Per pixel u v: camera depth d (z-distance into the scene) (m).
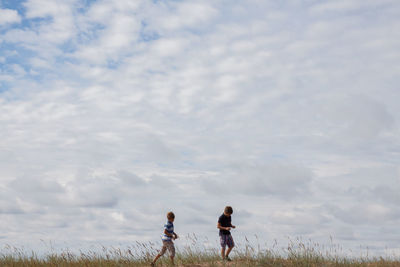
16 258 13.71
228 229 12.41
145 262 12.66
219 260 12.54
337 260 12.32
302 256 12.58
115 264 12.71
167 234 12.20
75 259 13.40
